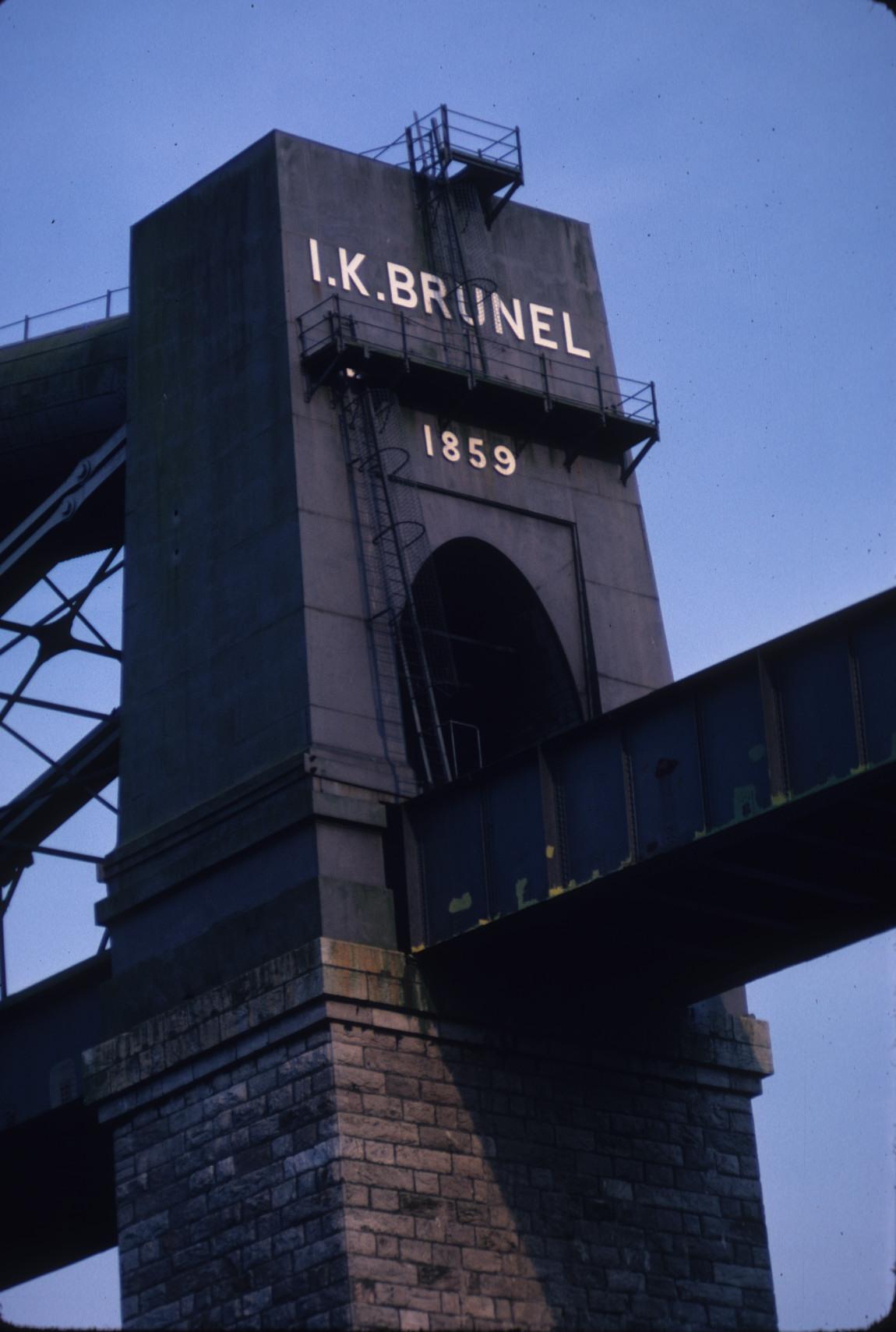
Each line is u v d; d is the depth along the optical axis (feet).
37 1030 209.77
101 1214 237.66
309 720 188.24
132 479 210.79
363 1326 173.78
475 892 182.91
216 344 206.80
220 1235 184.03
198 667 199.62
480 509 205.36
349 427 199.11
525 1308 182.70
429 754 196.75
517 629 208.54
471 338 209.05
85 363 221.66
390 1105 181.37
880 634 161.48
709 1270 194.08
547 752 180.34
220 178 210.79
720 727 169.78
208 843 193.06
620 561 212.23
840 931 186.09
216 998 188.55
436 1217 180.45
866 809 167.43
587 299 219.20
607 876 173.99
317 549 193.88
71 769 226.58
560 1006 192.44
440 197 212.84
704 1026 200.95
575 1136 190.60
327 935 182.60
